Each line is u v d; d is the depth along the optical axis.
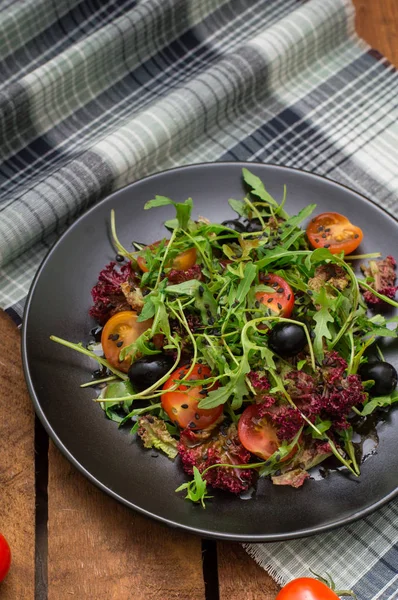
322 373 0.77
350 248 0.83
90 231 0.85
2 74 1.00
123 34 0.98
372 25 1.03
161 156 0.95
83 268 0.84
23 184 0.93
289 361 0.78
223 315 0.79
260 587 0.77
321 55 1.01
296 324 0.77
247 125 0.97
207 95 0.95
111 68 1.00
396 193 0.93
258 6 1.03
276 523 0.75
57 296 0.83
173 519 0.74
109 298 0.81
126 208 0.86
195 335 0.78
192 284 0.79
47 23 1.00
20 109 0.95
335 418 0.76
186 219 0.82
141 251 0.82
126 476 0.76
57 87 0.96
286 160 0.95
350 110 0.98
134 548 0.78
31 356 0.80
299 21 0.99
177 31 1.02
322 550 0.78
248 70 0.96
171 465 0.77
